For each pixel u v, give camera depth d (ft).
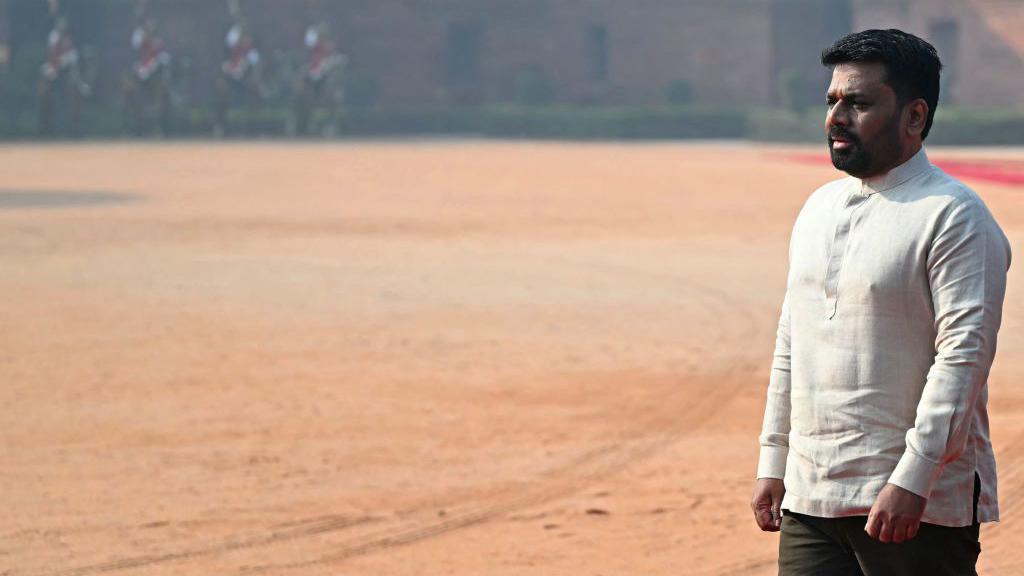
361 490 24.18
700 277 53.83
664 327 41.83
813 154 166.81
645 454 26.78
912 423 11.64
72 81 218.79
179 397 31.76
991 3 217.77
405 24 259.80
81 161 145.89
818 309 12.05
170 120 226.38
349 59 259.80
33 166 135.33
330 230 71.67
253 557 20.43
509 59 260.21
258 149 181.16
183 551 20.70
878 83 11.70
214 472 25.31
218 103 224.94
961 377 11.27
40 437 27.91
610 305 46.34
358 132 244.42
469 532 21.74
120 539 21.30
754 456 26.66
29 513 22.63
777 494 12.66
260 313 44.11
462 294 48.75
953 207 11.50
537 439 28.02
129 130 225.76
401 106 258.16
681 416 30.09
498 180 115.34
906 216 11.66
